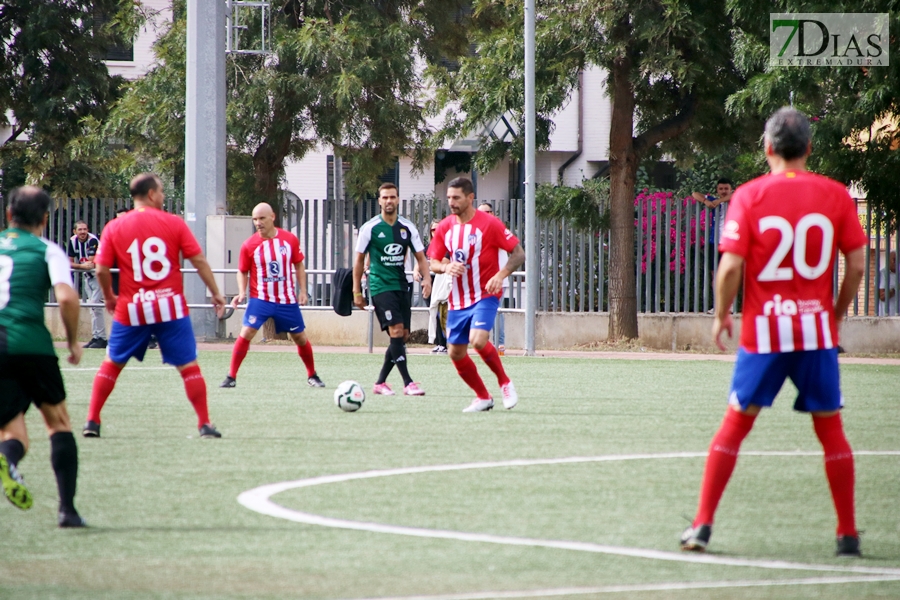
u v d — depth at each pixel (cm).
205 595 1739
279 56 8025
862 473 2875
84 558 1972
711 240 7650
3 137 12094
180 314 3344
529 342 7044
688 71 6975
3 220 9038
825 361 2008
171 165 9088
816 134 6662
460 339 4094
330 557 1975
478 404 4119
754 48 6581
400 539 2112
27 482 2686
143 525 2228
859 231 2033
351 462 2973
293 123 8350
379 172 9262
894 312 7462
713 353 7375
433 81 9088
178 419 3847
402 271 4694
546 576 1852
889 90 6203
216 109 7581
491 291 4009
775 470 2881
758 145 7938
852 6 6209
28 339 2205
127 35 8850
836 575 1873
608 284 7712
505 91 7419
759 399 2009
